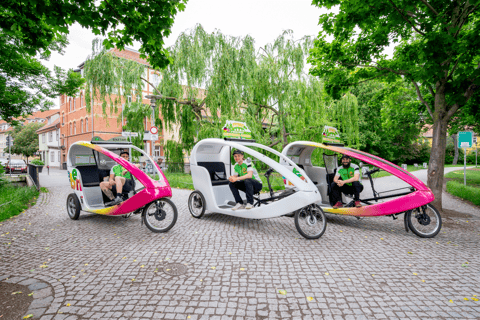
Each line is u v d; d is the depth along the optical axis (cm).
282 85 1411
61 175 2053
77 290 301
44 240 474
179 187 1249
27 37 411
